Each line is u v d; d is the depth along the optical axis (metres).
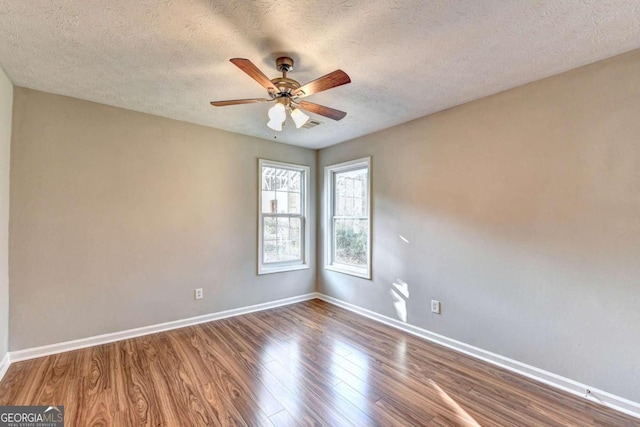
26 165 2.52
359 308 3.88
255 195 3.95
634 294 1.91
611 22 1.65
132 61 2.10
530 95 2.37
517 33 1.77
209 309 3.55
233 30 1.75
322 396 2.09
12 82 2.41
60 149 2.66
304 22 1.68
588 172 2.08
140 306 3.08
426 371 2.44
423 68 2.18
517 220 2.43
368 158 3.76
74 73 2.27
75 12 1.58
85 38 1.82
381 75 2.28
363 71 2.22
